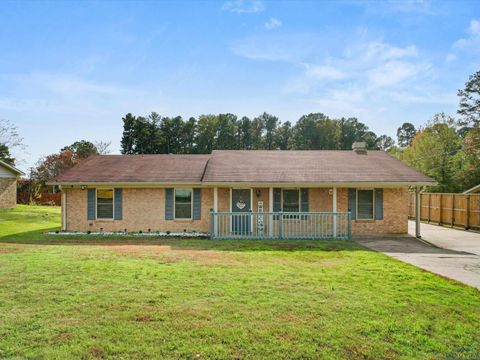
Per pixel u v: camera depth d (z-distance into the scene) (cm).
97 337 520
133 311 617
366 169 1788
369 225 1745
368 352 490
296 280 823
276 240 1516
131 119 5631
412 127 8725
